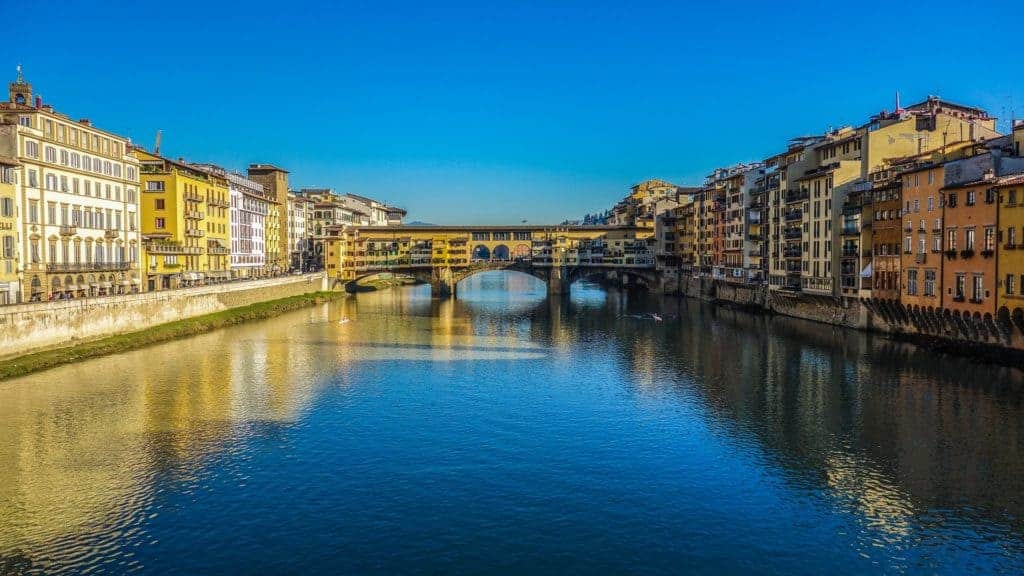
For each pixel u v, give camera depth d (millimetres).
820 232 106750
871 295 94438
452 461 47312
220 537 36688
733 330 106312
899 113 106938
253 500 41000
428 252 196625
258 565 34094
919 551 35375
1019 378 66312
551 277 189625
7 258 78438
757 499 41219
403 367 78250
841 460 46875
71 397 61750
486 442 51250
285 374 73250
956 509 39656
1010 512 39156
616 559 34781
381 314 135250
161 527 37656
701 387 67500
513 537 36875
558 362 81812
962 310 76438
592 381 70938
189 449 49125
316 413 58344
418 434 52938
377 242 196000
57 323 77250
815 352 83625
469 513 39562
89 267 93812
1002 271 70375
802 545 36031
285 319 123000
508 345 95188
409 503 40750
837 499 41094
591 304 159000
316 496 41625
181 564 34094
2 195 77688
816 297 108688
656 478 44406
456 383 70062
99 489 42188
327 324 116312
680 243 187625
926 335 84000
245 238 161750
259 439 51406
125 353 82750
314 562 34375
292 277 154500
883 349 83188
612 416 57688
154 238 120438
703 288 166250
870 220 94625
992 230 71688
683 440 51406
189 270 129375
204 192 136125
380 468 45938
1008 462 45969
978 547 35688
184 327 99062
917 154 98438
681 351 88438
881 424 54125
